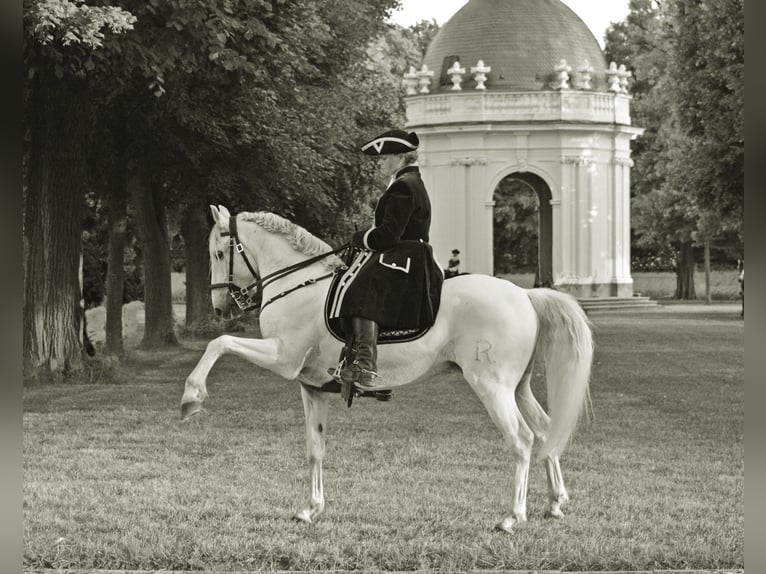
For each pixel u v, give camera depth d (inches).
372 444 558.3
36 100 854.5
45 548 336.2
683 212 2522.1
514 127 2439.7
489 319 369.1
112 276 1105.4
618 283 2501.2
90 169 1119.0
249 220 398.6
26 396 774.5
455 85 2484.0
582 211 2461.9
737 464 505.4
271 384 889.5
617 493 433.4
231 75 927.7
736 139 1492.4
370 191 1765.5
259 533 357.1
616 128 2487.7
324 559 326.3
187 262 1529.3
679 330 1617.9
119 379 885.8
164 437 579.5
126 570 321.7
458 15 2637.8
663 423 645.3
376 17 1734.7
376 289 366.3
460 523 373.4
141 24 767.1
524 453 366.6
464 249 2456.9
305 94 1328.7
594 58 2598.4
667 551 336.5
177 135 1067.9
